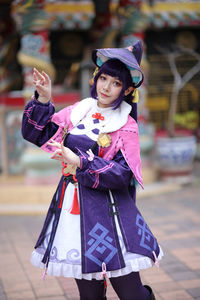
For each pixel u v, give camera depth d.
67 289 3.20
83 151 2.08
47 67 5.82
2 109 6.74
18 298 3.07
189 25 8.09
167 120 8.72
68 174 2.12
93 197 2.04
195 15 7.85
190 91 8.80
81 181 1.99
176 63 8.69
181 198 6.21
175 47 8.61
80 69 6.75
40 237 2.15
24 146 6.90
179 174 6.84
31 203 5.91
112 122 2.09
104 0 7.15
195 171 7.92
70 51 8.23
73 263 1.96
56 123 2.15
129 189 2.22
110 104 2.11
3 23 7.21
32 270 3.62
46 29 5.81
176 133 8.36
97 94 2.17
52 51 8.20
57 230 2.06
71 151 1.98
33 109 2.09
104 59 2.13
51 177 6.02
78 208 2.04
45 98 2.09
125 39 6.49
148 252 2.02
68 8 7.26
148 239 2.07
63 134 2.15
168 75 8.66
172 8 7.79
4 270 3.65
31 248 4.27
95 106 2.17
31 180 6.05
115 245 1.98
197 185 6.91
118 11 6.63
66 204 2.09
